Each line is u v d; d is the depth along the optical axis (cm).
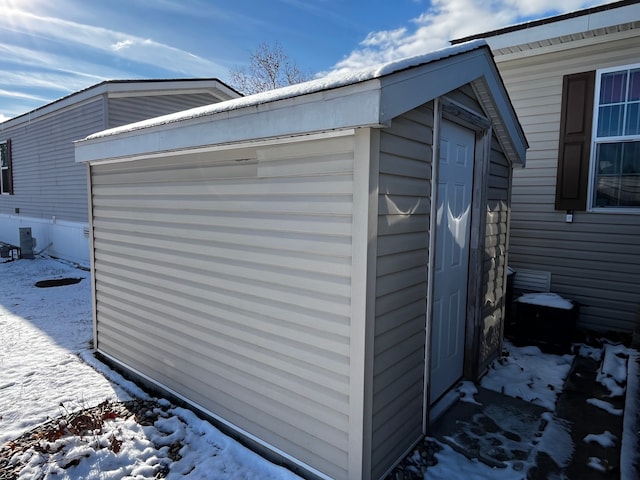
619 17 411
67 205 926
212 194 274
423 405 265
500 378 358
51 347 436
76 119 851
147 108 835
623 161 448
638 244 443
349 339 204
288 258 229
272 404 246
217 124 247
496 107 319
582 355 413
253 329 254
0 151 1217
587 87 461
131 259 359
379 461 219
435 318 293
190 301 301
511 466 238
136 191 346
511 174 402
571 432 272
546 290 502
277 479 227
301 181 219
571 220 481
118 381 356
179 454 252
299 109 202
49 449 251
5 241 1234
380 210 201
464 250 333
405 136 218
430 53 225
